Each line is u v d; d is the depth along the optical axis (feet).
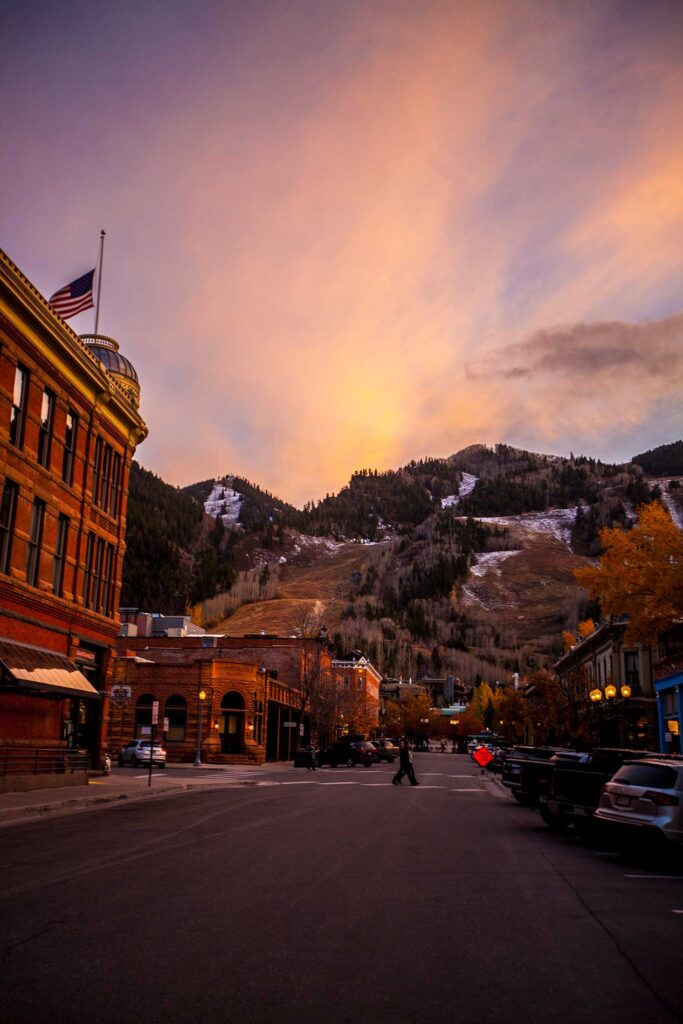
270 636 246.88
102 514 104.47
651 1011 19.07
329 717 234.17
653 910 31.12
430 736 545.44
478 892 33.71
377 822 60.44
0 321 79.25
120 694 90.79
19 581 81.97
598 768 56.90
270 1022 17.56
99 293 117.80
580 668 173.58
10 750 80.53
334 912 28.68
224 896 30.83
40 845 44.45
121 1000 18.67
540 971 22.20
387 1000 19.30
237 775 130.31
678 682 134.41
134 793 81.97
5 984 19.63
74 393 95.96
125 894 30.71
